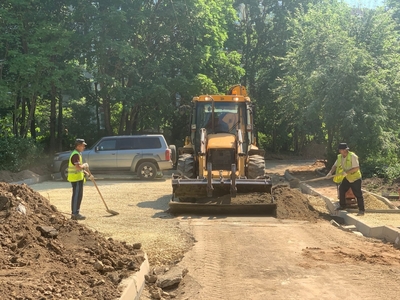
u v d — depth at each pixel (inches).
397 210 450.3
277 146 1648.6
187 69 1068.5
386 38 832.3
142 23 1017.5
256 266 276.2
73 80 914.1
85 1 938.1
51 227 252.2
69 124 1179.3
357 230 393.4
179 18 1029.2
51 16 948.0
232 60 1215.6
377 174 716.0
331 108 777.6
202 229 374.6
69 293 188.1
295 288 238.4
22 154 829.8
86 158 808.9
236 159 505.4
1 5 852.0
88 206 494.9
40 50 828.0
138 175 811.4
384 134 765.3
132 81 1052.5
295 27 915.4
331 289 236.8
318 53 824.3
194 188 469.7
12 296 168.6
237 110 558.9
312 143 1599.4
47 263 214.5
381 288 238.2
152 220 413.7
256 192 474.3
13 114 924.0
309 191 633.0
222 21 1163.3
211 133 551.2
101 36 935.0
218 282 249.3
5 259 206.5
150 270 264.1
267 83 1499.8
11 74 898.7
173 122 1242.0
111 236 343.6
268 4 1520.7
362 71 782.5
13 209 247.4
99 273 223.0
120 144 818.8
